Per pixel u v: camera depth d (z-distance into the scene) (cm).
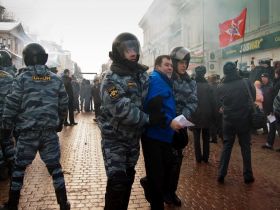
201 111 595
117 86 276
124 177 288
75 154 696
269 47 1396
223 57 1822
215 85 862
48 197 431
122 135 287
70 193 448
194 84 405
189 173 550
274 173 544
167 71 338
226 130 492
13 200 354
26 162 346
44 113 345
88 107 1853
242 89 473
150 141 323
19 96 341
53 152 354
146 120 279
